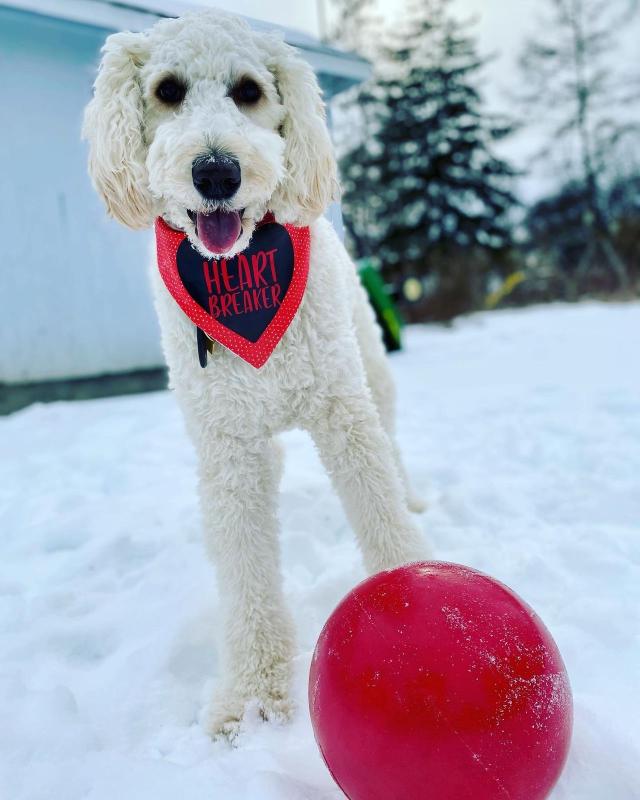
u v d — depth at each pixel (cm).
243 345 57
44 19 181
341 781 37
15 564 89
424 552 62
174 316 61
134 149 63
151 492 111
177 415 170
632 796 41
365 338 82
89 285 211
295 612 68
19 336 201
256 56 63
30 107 198
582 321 373
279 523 66
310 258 62
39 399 204
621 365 206
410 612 37
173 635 65
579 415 140
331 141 66
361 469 61
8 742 51
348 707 36
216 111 58
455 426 142
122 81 64
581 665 55
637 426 126
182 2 118
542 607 65
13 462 135
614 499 91
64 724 53
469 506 91
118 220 66
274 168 57
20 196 199
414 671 35
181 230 62
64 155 204
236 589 60
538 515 90
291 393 60
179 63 61
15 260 199
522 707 34
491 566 74
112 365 216
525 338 312
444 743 34
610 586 68
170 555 83
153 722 55
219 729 53
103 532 96
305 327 59
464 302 562
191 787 43
